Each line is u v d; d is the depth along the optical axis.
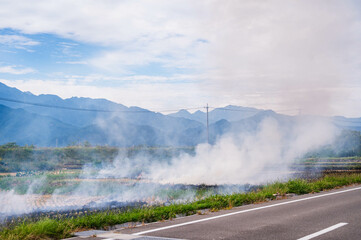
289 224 8.23
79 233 7.89
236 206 11.78
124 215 9.81
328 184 17.22
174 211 10.36
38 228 7.54
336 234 7.09
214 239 6.85
